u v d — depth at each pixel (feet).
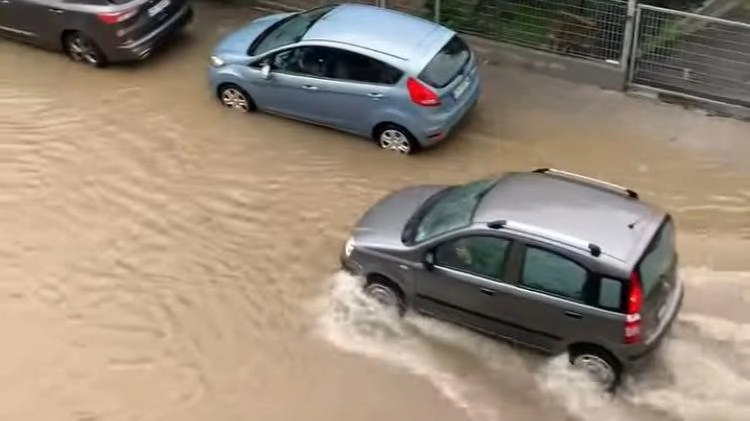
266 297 35.12
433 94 38.68
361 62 39.60
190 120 43.52
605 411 30.35
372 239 32.91
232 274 36.09
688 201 37.99
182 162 41.22
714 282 34.55
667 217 30.22
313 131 42.60
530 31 44.68
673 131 41.42
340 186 39.60
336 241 37.17
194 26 49.70
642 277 28.60
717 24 41.01
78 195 39.83
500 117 42.73
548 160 40.19
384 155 41.04
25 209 39.27
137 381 32.48
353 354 32.91
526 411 30.71
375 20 41.19
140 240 37.68
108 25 44.86
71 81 46.26
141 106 44.50
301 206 38.81
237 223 38.24
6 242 37.81
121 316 34.71
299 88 41.24
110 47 45.60
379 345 33.12
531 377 31.65
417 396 31.42
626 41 42.39
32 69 47.19
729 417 29.91
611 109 42.86
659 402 30.45
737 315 33.27
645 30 42.16
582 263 28.89
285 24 43.01
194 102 44.62
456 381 31.81
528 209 30.60
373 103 39.86
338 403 31.37
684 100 42.80
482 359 32.42
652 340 29.40
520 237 29.71
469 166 40.14
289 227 37.91
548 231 29.55
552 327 30.30
